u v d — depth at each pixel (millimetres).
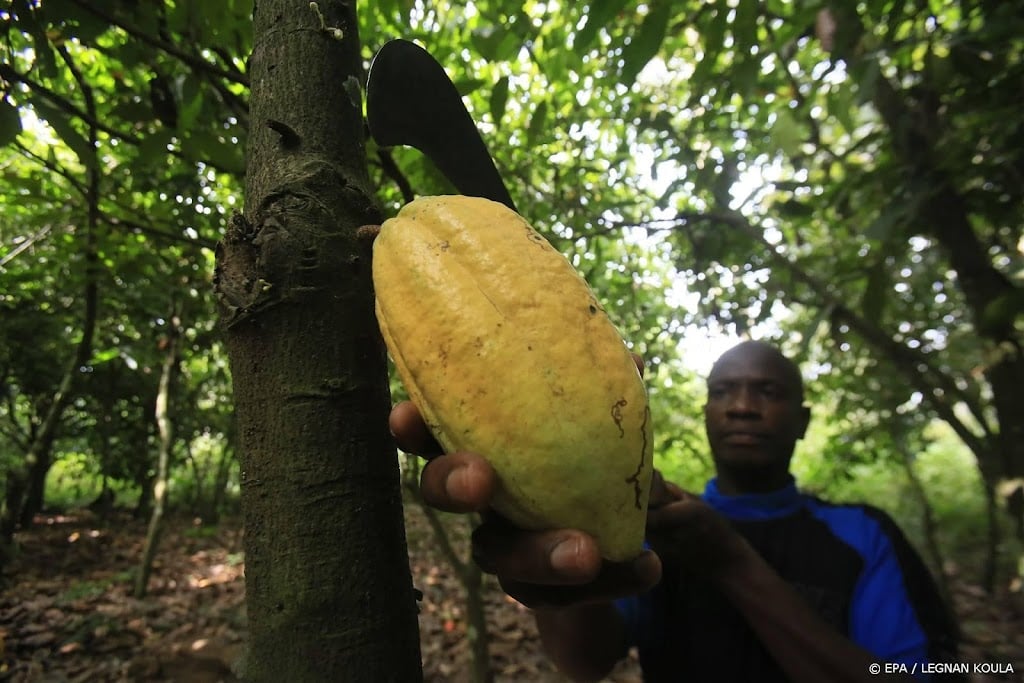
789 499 1981
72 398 6988
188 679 3771
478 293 793
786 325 5492
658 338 4977
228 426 8047
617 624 1812
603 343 801
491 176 1057
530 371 751
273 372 846
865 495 9547
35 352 6301
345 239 908
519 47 2400
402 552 878
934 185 2693
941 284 5098
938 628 1681
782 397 2023
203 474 9617
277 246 858
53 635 4309
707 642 1803
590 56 3303
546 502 743
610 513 757
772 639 1503
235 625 4637
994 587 5312
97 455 8023
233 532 7805
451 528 7078
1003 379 3061
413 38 2582
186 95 1881
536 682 4016
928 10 2498
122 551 6742
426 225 875
